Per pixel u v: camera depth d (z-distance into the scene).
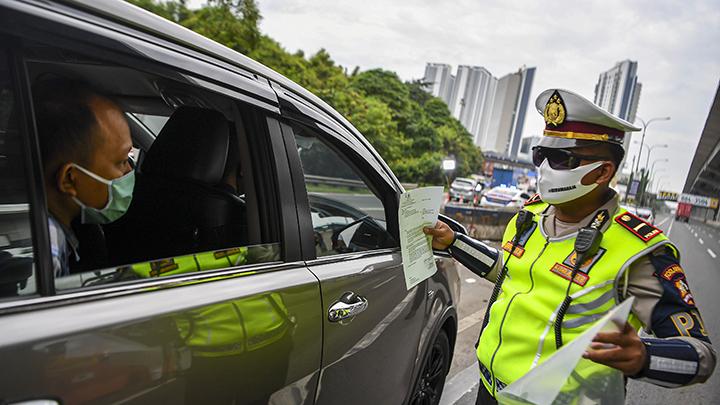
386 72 34.75
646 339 0.92
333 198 2.32
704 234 28.88
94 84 1.18
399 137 30.88
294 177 1.27
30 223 0.75
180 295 0.89
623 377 1.01
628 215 1.08
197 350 0.87
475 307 4.61
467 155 48.38
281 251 1.21
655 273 1.00
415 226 1.46
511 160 76.25
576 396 0.98
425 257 1.52
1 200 0.86
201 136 1.39
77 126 0.96
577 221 1.16
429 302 1.98
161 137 1.45
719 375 3.66
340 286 1.33
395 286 1.66
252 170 1.23
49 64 0.95
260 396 1.04
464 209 8.96
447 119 48.00
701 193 89.69
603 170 1.09
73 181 0.96
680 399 3.20
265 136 1.21
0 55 0.73
